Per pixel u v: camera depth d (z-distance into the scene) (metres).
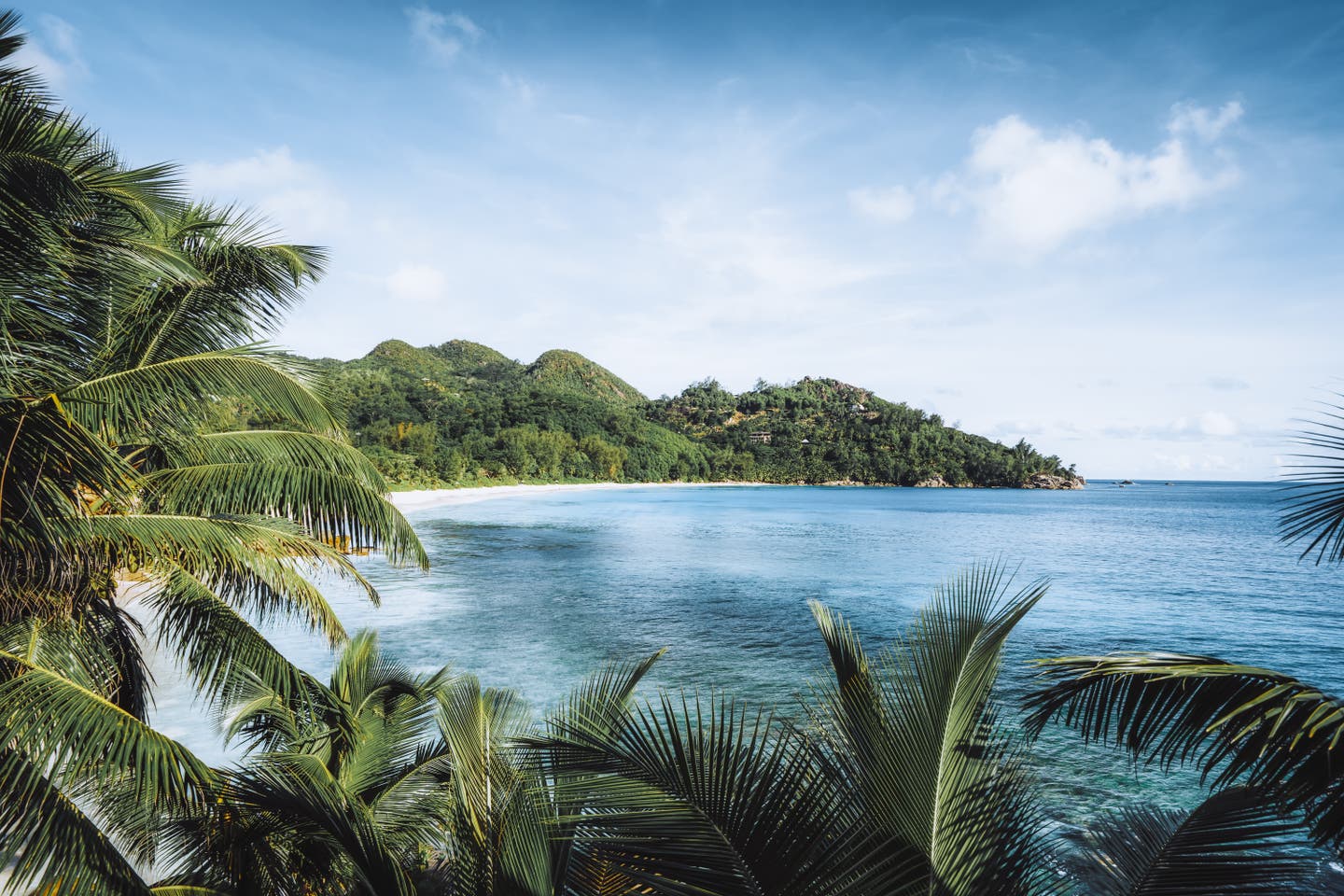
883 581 31.17
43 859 3.31
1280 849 5.12
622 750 2.58
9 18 4.36
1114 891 3.12
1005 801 2.77
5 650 4.28
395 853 5.18
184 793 3.59
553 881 3.32
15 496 3.56
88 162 4.71
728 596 26.67
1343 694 16.55
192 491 5.10
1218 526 72.94
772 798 2.47
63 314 4.58
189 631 4.83
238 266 5.77
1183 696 2.83
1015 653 20.27
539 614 22.36
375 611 22.34
